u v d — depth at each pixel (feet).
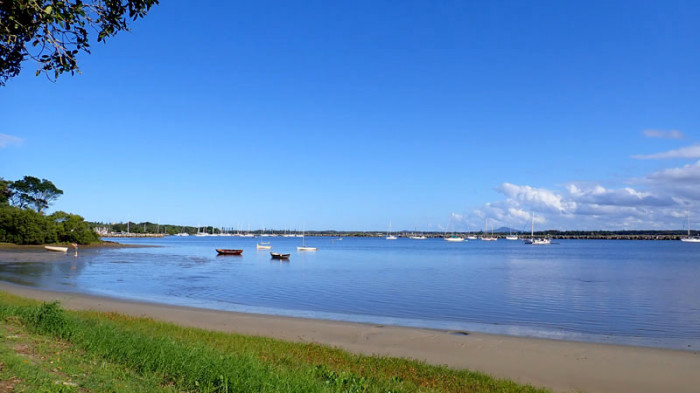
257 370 31.32
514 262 280.92
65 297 99.35
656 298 117.08
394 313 93.25
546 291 130.82
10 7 21.65
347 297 116.67
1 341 33.88
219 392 27.53
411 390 35.58
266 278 164.86
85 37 24.86
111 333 40.73
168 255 317.22
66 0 22.29
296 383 29.91
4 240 328.90
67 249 326.85
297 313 90.63
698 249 561.84
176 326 60.44
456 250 499.92
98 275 162.40
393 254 392.88
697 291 132.46
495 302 109.19
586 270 214.28
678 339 70.03
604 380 48.98
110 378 27.73
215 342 48.42
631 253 438.81
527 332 74.43
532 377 49.49
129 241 631.56
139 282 142.31
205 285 138.31
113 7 24.71
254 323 75.15
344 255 370.12
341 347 58.65
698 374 51.21
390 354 57.21
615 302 110.22
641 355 58.49
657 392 45.70
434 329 74.84
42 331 39.93
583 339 69.21
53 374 27.14
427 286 142.51
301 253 405.18
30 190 403.13
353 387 32.78
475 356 57.57
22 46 24.40
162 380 29.04
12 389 23.21
